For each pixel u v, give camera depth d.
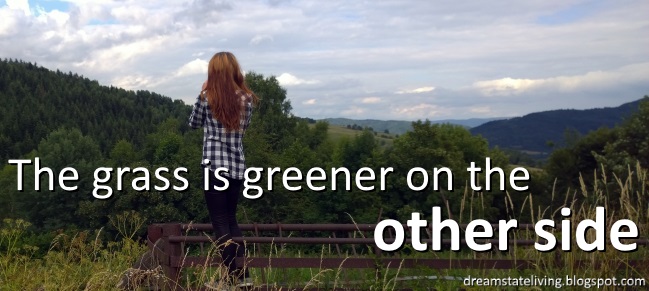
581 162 56.56
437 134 56.25
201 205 53.97
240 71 5.43
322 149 68.12
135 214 6.71
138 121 139.75
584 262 5.69
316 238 5.47
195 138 65.25
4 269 5.73
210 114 5.33
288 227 6.13
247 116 5.40
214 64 5.32
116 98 149.25
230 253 5.33
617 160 47.16
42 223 62.12
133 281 5.29
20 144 122.94
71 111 139.62
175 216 53.28
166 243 5.52
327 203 51.16
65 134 83.56
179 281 5.45
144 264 5.93
